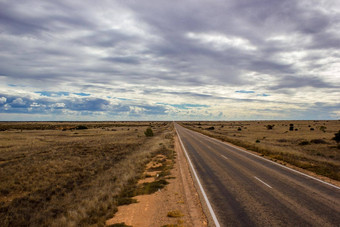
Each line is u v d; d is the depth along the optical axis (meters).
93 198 9.66
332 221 6.67
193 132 64.94
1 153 26.14
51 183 13.87
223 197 9.16
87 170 17.23
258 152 23.53
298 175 13.01
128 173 14.29
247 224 6.62
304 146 30.62
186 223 6.89
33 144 35.28
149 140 41.03
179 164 17.03
